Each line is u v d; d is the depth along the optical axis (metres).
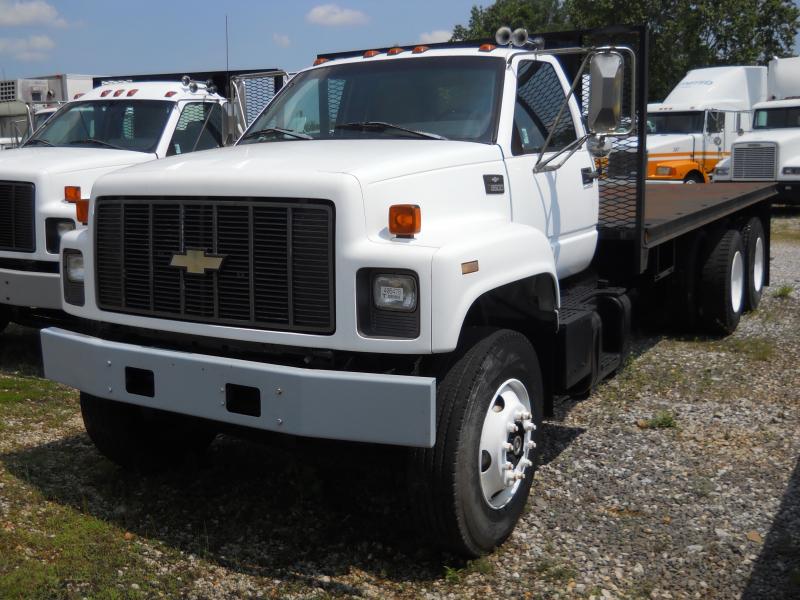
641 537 4.07
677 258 7.76
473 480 3.67
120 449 4.62
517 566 3.82
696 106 21.66
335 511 4.37
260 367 3.52
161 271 3.92
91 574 3.66
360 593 3.59
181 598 3.52
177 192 3.81
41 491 4.53
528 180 4.66
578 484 4.68
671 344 7.85
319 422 3.43
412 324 3.43
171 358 3.75
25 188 6.90
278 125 5.16
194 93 9.05
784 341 7.99
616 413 5.88
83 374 4.08
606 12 38.25
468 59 4.87
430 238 3.61
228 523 4.24
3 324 7.82
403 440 3.35
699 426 5.60
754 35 38.75
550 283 4.34
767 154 19.61
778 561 3.84
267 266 3.61
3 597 3.42
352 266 3.46
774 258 13.45
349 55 5.59
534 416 4.16
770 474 4.81
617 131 4.52
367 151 4.10
